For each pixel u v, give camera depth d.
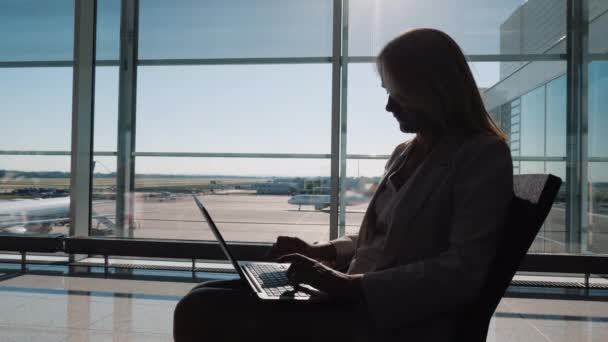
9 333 2.77
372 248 1.06
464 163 0.91
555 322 3.20
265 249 4.63
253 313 0.96
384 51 0.98
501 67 5.40
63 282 4.19
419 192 0.96
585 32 5.17
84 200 5.54
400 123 1.03
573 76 5.23
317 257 1.27
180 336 0.99
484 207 0.86
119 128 5.73
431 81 0.93
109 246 4.79
